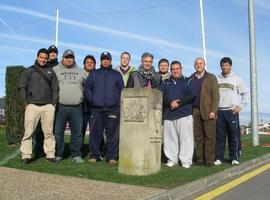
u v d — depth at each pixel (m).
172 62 6.08
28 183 4.67
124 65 6.49
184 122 6.06
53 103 5.72
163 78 6.51
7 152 6.69
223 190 5.06
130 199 4.14
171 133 6.13
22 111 7.37
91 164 5.83
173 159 6.13
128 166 5.24
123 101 5.30
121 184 4.75
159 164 5.50
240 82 6.54
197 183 5.05
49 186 4.56
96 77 5.91
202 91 6.28
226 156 7.46
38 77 5.63
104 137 6.54
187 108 6.06
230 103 6.48
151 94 5.23
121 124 5.30
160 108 5.45
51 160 5.82
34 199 4.04
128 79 6.03
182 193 4.71
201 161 6.40
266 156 7.92
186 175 5.38
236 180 5.70
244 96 6.53
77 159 6.04
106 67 5.96
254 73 10.16
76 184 4.69
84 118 6.28
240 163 6.63
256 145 9.98
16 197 4.09
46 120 5.70
